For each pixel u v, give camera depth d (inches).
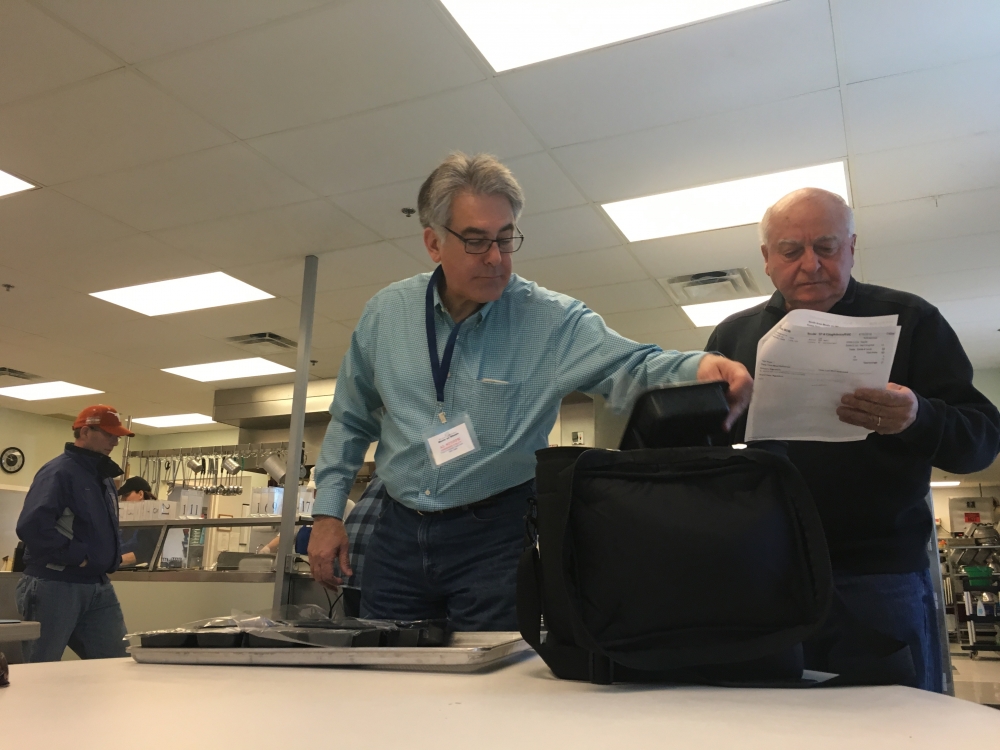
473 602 50.4
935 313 61.1
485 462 52.0
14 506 219.3
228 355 283.0
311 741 18.6
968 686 212.5
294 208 164.9
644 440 34.6
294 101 126.1
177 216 168.4
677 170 147.7
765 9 105.3
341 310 232.2
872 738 19.1
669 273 200.1
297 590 168.2
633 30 109.5
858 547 57.2
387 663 32.5
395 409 55.6
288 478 178.5
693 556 28.4
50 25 108.3
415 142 138.5
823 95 124.0
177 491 212.7
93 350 275.6
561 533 30.2
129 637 36.8
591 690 27.2
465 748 18.0
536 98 125.0
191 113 129.6
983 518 394.6
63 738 18.8
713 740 18.9
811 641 31.0
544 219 169.2
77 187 155.1
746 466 29.5
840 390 43.5
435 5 104.3
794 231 63.6
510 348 54.7
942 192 155.8
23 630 46.3
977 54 113.9
